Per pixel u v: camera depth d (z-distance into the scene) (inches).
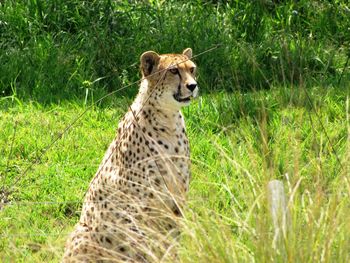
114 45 1013.2
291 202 496.1
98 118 886.4
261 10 1098.7
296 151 564.7
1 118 888.3
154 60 620.4
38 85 959.0
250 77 968.3
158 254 526.0
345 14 1111.6
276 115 805.9
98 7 1063.6
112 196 605.3
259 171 581.6
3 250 621.6
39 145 823.1
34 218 700.0
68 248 608.4
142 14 1074.7
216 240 495.8
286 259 479.5
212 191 598.2
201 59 995.9
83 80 968.3
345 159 557.0
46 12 1064.2
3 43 1037.2
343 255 479.8
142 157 604.1
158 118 608.1
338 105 858.1
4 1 1095.6
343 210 502.9
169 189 596.1
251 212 515.8
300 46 992.9
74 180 759.7
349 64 1010.7
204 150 785.6
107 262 602.9
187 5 1111.0
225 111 842.8
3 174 778.2
